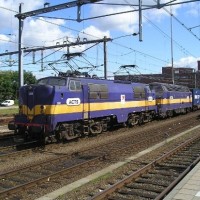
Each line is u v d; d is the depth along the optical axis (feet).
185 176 37.78
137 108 99.25
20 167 47.03
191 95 167.94
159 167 47.62
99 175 43.06
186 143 65.10
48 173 44.42
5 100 314.35
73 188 37.45
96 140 72.79
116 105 86.43
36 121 64.49
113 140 72.02
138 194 35.04
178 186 33.40
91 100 75.31
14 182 40.09
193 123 110.11
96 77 83.30
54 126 64.13
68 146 65.10
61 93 65.87
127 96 92.73
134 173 40.98
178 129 93.15
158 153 58.29
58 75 73.05
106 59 120.57
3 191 34.47
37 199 33.78
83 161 51.88
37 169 46.50
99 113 78.43
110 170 45.75
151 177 42.04
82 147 64.28
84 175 43.37
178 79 315.99
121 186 37.29
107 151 59.31
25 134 67.31
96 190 36.70
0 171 45.24
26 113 66.03
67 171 44.21
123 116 90.33
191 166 44.16
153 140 72.74
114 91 85.56
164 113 124.26
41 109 63.98
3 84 323.16
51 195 35.01
